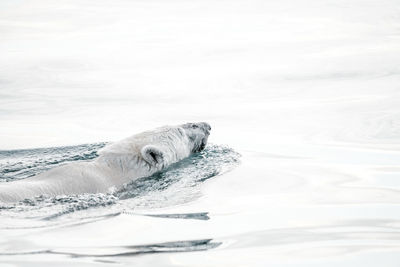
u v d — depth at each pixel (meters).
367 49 82.81
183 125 41.34
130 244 22.78
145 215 27.05
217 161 38.81
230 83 66.69
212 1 151.25
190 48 90.88
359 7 130.75
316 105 54.88
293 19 117.94
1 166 38.44
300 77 67.94
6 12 133.38
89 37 103.38
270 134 46.09
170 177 35.19
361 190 31.41
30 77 72.75
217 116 52.94
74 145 44.50
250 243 23.14
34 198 28.39
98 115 55.00
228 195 31.00
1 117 55.09
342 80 65.12
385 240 23.61
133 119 53.03
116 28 112.94
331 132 45.88
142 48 92.00
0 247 22.20
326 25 108.50
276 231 24.77
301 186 32.53
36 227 24.67
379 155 39.06
